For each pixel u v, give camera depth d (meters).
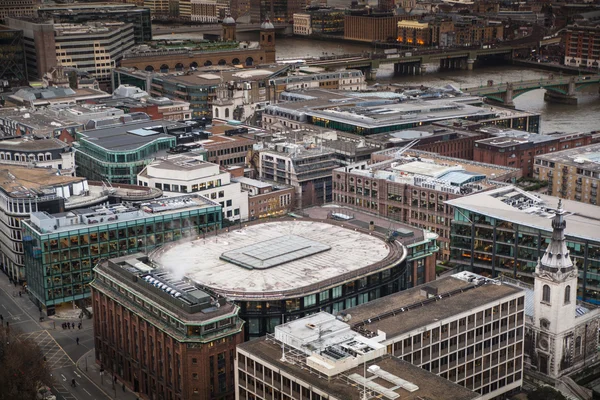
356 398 168.50
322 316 196.88
